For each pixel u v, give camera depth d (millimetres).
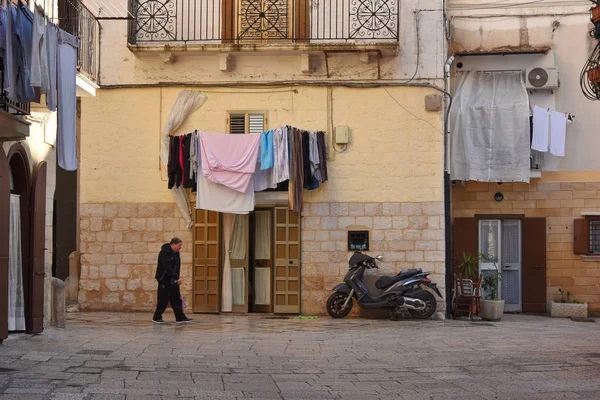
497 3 19359
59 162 11852
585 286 19078
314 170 17078
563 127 18516
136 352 11500
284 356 11602
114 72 17672
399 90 17344
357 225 17328
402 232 17250
